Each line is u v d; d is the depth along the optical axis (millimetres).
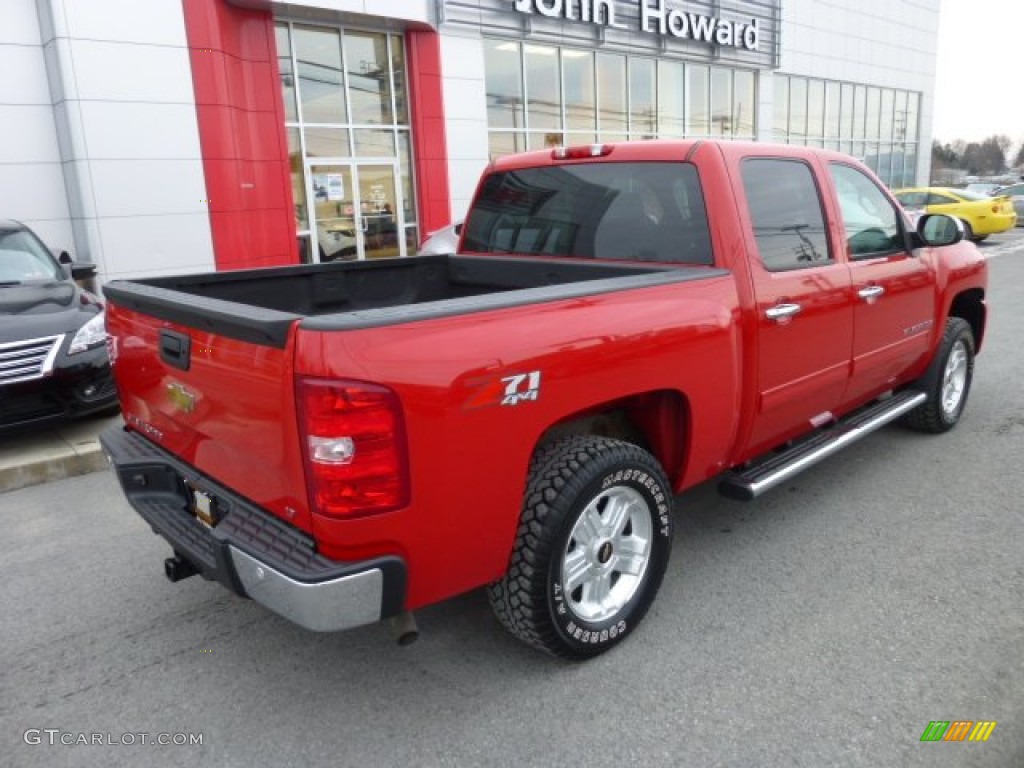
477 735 2682
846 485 4773
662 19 18359
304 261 14047
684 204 3516
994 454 5230
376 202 14812
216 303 2713
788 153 3865
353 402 2203
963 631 3191
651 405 3248
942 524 4207
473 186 15758
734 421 3436
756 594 3531
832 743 2574
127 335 3270
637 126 19188
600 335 2777
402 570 2395
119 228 11484
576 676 2982
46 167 11375
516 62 16328
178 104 11703
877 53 28312
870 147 29766
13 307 5938
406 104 14812
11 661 3217
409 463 2320
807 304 3744
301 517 2396
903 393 5234
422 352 2330
